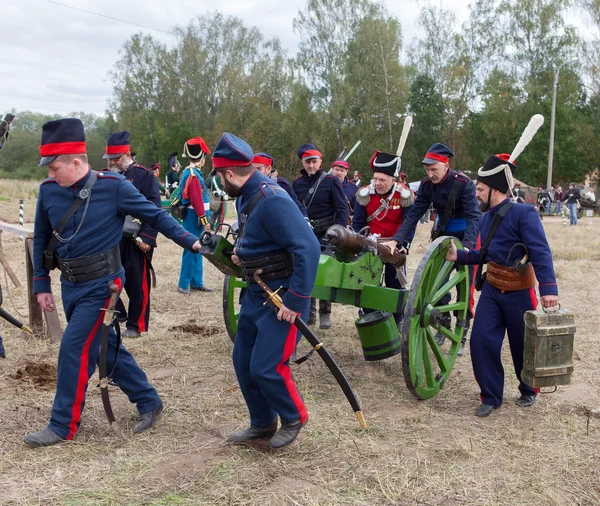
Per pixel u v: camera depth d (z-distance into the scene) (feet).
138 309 19.45
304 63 139.95
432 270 14.47
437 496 10.25
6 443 11.96
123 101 193.26
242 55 189.67
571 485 10.68
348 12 138.31
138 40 192.65
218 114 184.44
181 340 19.35
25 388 14.87
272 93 169.89
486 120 133.39
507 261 13.65
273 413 12.10
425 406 14.37
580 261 37.45
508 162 13.62
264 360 11.12
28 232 19.13
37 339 18.86
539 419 13.56
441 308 15.40
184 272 26.13
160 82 189.78
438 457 11.66
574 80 133.69
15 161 257.34
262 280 11.22
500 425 13.24
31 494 10.09
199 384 15.48
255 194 11.01
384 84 133.18
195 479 10.66
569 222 76.84
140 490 10.27
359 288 15.55
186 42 188.85
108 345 12.39
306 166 21.48
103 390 11.85
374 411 13.96
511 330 13.93
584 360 17.74
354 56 136.98
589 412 13.91
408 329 13.78
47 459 11.28
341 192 21.35
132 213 12.03
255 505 9.89
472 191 18.31
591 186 141.38
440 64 139.23
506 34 136.77
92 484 10.44
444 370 15.64
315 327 21.36
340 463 11.30
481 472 11.07
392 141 134.51
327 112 135.23
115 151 19.43
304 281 10.64
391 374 16.70
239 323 11.73
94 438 12.28
